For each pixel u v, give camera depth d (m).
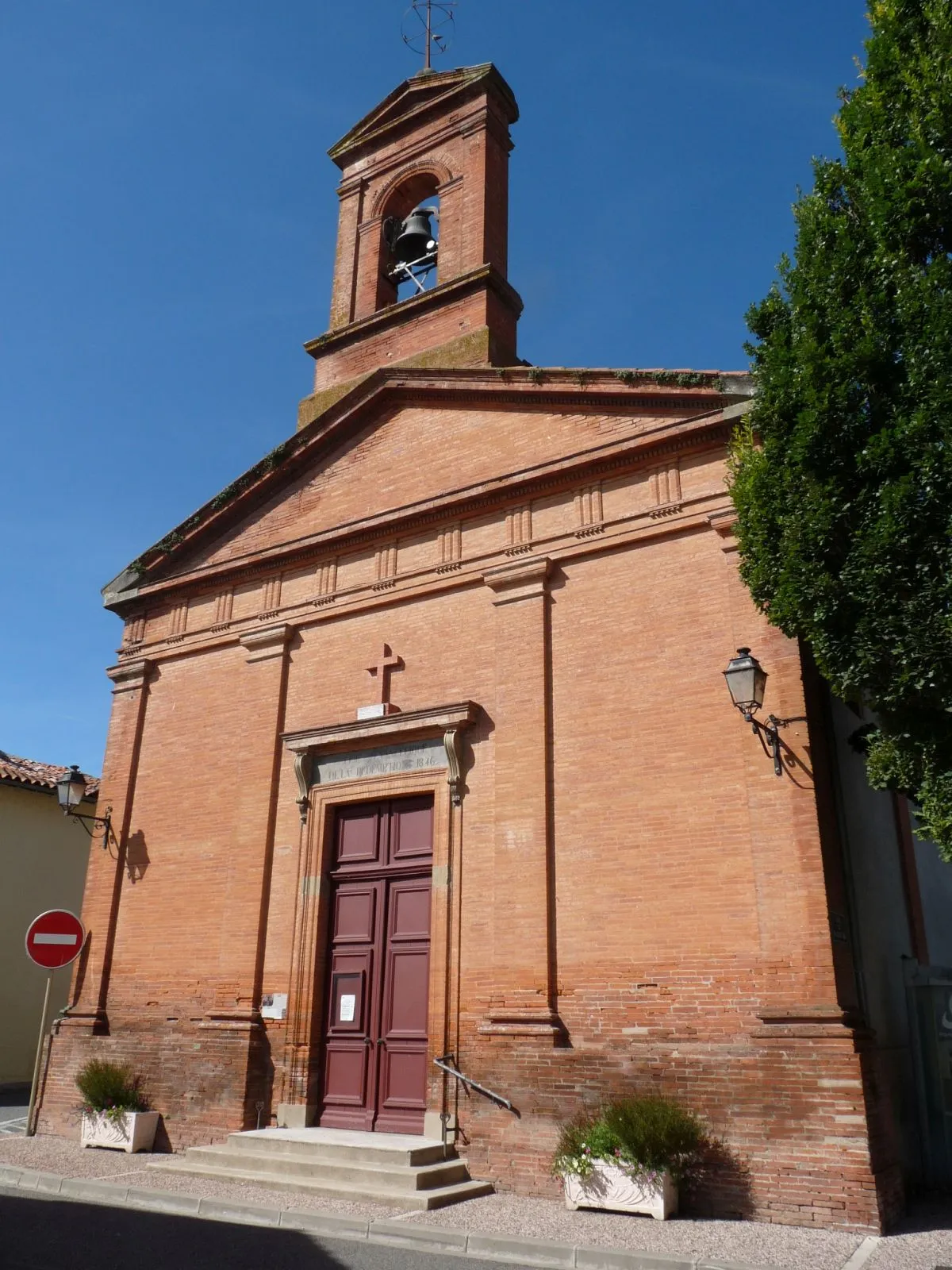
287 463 16.55
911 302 8.67
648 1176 9.60
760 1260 7.93
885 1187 9.27
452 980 12.14
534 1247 8.46
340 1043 13.13
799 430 9.14
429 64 19.33
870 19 10.00
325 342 17.81
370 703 14.22
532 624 12.94
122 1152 13.30
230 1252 8.42
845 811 11.49
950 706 8.09
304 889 13.88
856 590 8.59
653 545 12.46
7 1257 8.16
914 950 13.09
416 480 15.09
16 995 21.38
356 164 19.17
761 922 10.31
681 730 11.53
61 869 22.69
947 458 8.11
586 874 11.63
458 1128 11.51
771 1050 9.80
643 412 13.19
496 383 14.52
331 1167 10.97
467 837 12.66
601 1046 10.92
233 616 16.28
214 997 14.03
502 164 17.81
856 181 9.63
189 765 15.87
